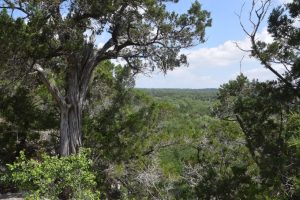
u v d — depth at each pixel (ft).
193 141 55.62
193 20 51.93
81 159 31.24
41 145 58.80
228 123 52.54
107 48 53.16
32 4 41.93
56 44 45.70
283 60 35.55
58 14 45.42
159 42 53.21
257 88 37.70
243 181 40.22
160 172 55.67
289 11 35.50
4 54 41.55
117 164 56.08
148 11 49.32
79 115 52.60
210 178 42.86
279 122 38.06
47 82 50.19
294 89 35.60
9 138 54.80
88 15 48.55
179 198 49.14
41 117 56.75
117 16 49.67
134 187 55.83
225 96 41.78
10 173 42.65
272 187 32.76
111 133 58.29
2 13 40.50
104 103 63.21
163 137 58.54
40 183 29.32
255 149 37.88
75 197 30.19
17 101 55.42
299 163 30.94
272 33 36.09
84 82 52.85
